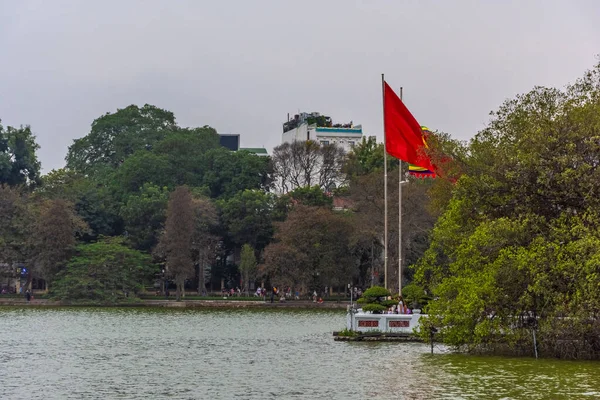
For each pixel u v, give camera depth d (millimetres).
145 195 182500
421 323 72938
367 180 156625
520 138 70875
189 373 60094
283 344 81938
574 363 63438
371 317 84312
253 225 180125
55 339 87812
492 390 51000
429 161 87438
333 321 119625
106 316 129625
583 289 60938
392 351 73250
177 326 107875
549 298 63625
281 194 193250
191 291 198625
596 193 65312
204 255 179500
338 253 164250
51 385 54562
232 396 49938
